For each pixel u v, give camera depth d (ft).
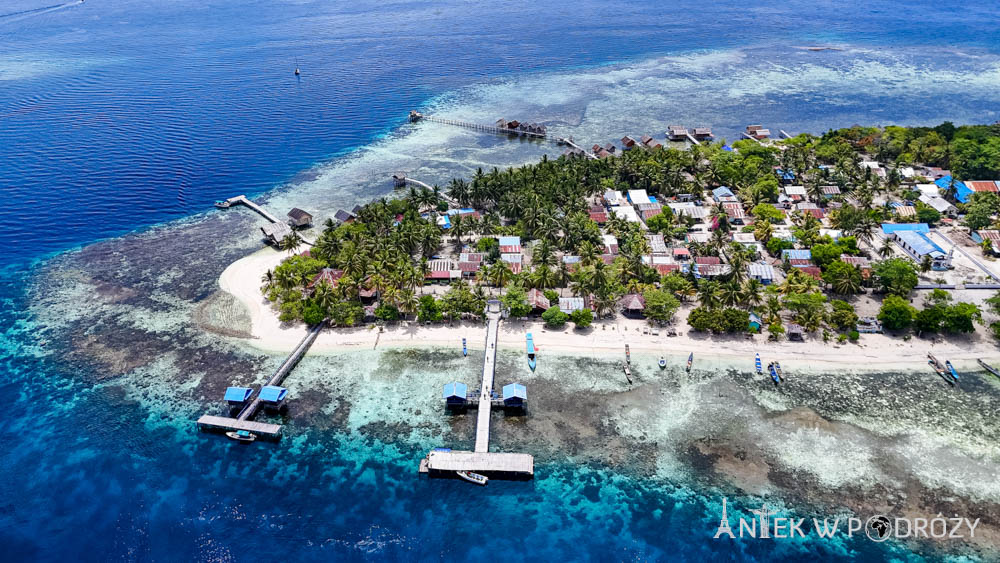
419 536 267.18
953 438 300.20
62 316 424.46
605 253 461.78
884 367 347.77
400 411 330.34
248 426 315.58
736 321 370.53
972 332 370.32
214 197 630.33
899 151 641.40
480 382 347.15
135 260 501.15
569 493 283.79
